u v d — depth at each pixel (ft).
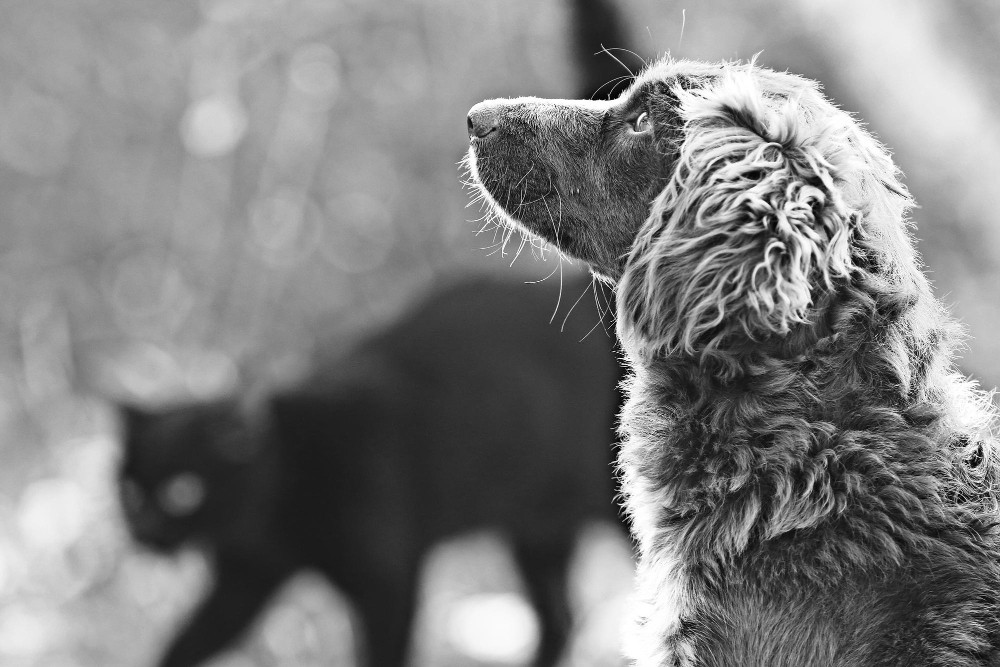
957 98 36.32
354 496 24.41
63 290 39.19
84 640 26.37
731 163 11.45
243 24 37.70
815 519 11.21
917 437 11.37
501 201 14.21
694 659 11.38
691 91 12.62
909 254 12.19
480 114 14.26
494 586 30.63
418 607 25.00
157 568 28.30
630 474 12.65
